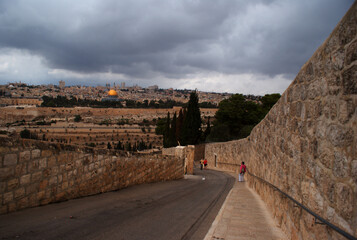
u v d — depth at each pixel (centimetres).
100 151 994
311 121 469
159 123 9888
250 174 1584
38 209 679
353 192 306
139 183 1391
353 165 308
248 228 643
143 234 566
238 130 5425
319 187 415
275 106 843
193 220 724
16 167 634
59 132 12638
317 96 439
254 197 1143
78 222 604
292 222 552
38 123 14362
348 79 326
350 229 311
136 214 737
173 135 5559
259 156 1229
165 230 608
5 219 575
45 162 722
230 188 1538
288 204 595
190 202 998
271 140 906
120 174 1166
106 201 873
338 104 354
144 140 12569
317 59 442
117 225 612
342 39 346
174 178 2008
